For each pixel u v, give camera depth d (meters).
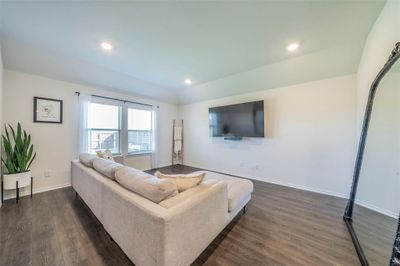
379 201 1.76
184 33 2.07
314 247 1.54
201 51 2.51
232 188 2.00
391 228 1.54
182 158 5.35
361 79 2.46
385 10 1.67
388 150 1.70
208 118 4.73
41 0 1.55
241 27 1.95
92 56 2.67
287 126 3.37
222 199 1.56
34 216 2.04
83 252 1.45
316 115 3.03
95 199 1.77
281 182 3.46
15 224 1.86
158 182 1.19
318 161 3.02
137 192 1.27
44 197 2.63
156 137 4.79
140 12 1.71
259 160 3.78
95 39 2.20
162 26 1.93
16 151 2.48
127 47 2.40
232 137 4.04
